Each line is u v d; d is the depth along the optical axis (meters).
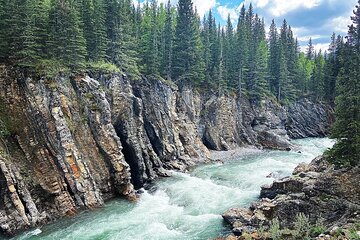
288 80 100.88
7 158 30.39
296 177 33.44
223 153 68.44
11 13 36.34
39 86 35.06
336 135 28.78
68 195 33.25
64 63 39.19
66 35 39.75
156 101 57.25
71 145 34.53
